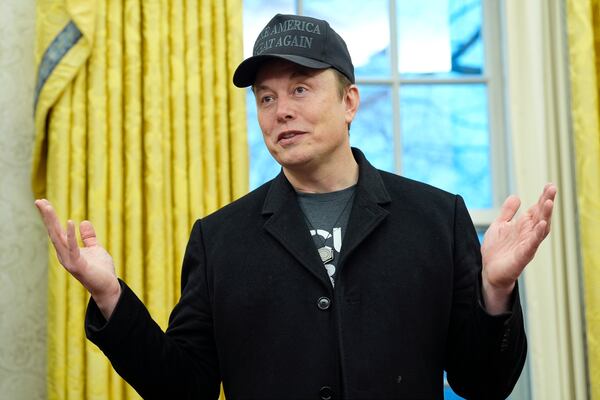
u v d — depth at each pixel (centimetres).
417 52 443
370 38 441
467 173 435
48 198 361
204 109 374
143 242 364
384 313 207
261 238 221
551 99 406
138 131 366
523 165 403
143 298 359
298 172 224
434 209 223
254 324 211
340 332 204
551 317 383
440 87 441
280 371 205
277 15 229
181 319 225
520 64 411
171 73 376
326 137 219
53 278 354
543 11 413
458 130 438
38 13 371
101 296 205
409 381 203
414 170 432
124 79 371
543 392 379
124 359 207
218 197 371
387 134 433
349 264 212
